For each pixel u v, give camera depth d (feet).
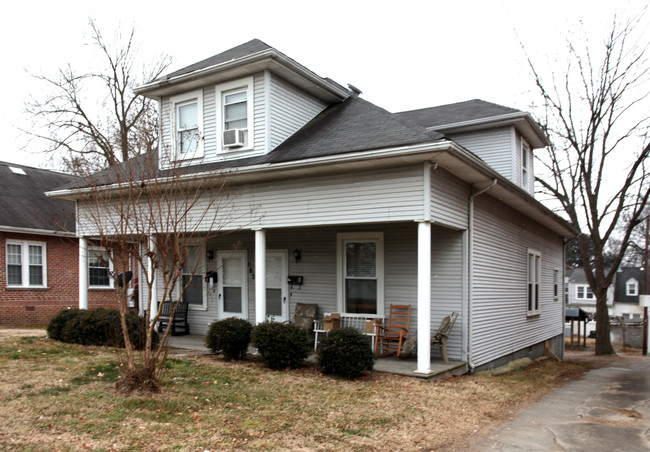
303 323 37.63
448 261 33.99
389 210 28.99
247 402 21.61
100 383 22.77
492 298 37.55
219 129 38.37
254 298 42.06
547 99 72.13
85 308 41.11
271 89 36.70
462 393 26.58
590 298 161.89
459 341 33.22
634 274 159.33
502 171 48.60
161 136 38.75
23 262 59.57
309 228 39.88
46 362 27.12
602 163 71.00
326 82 39.81
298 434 18.06
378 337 34.94
